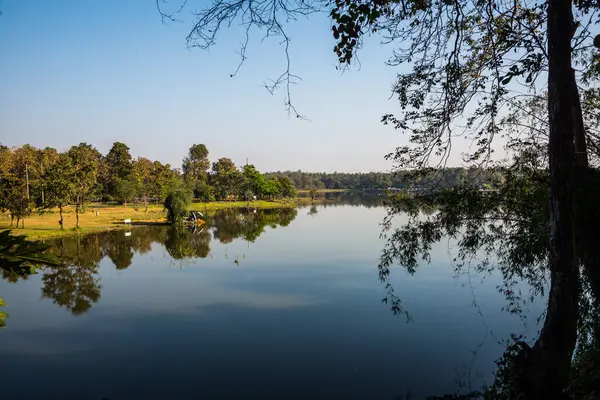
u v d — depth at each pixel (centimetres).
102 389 870
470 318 1227
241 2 372
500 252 731
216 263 2328
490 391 712
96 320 1341
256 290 1697
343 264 2195
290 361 987
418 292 1541
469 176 671
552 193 436
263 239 3344
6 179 3145
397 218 2536
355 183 16275
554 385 453
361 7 415
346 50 436
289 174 16800
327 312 1365
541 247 607
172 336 1184
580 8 518
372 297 1523
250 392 839
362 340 1104
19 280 1922
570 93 420
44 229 3419
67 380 914
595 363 560
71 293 1691
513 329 1112
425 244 687
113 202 7550
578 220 495
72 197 3584
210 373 934
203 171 10600
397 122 627
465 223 689
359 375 898
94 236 3434
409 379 868
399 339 1102
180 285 1816
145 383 893
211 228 4266
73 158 3828
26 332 1231
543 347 461
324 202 9775
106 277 1991
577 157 539
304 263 2261
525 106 657
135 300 1577
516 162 655
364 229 3978
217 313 1395
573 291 434
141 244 3078
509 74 495
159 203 7388
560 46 417
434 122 609
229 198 9762
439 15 506
